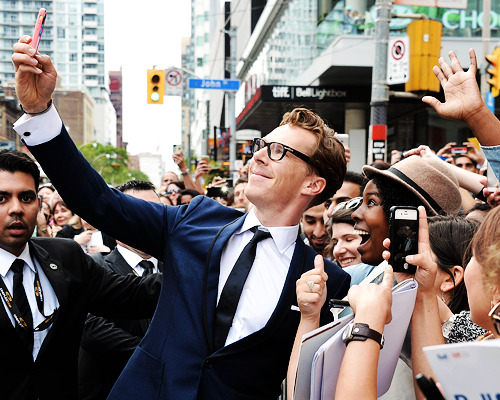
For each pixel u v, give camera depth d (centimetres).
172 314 198
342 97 1900
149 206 210
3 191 230
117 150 9238
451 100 214
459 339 193
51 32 16362
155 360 195
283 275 199
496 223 131
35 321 238
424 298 172
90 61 16500
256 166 202
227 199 812
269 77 3184
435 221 232
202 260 199
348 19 1702
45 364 235
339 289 202
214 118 6831
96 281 260
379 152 819
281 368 196
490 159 209
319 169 200
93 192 195
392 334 167
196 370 189
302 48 2294
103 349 318
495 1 1570
